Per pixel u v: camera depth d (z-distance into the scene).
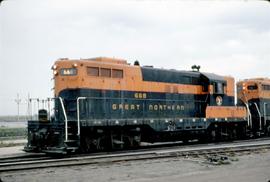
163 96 21.48
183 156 15.61
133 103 19.81
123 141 19.50
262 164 13.52
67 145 16.67
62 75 17.88
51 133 16.84
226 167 12.84
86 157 15.19
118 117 19.00
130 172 11.91
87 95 17.75
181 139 22.88
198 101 23.66
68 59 18.20
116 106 18.98
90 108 17.83
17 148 22.81
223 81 25.08
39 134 17.03
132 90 19.83
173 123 21.53
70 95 17.64
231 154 16.23
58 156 16.53
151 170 12.28
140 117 20.08
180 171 12.06
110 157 15.25
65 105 17.64
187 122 22.36
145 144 24.30
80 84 17.55
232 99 26.00
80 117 17.41
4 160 15.27
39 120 17.61
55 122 17.17
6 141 30.06
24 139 33.12
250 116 27.73
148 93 20.64
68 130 16.98
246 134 27.22
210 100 23.89
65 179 10.84
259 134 28.55
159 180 10.52
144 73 20.61
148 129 20.81
